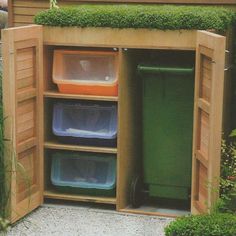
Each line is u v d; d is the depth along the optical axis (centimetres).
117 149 439
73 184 452
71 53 444
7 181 399
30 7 548
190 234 342
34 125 436
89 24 429
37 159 441
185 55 465
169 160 447
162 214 435
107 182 450
